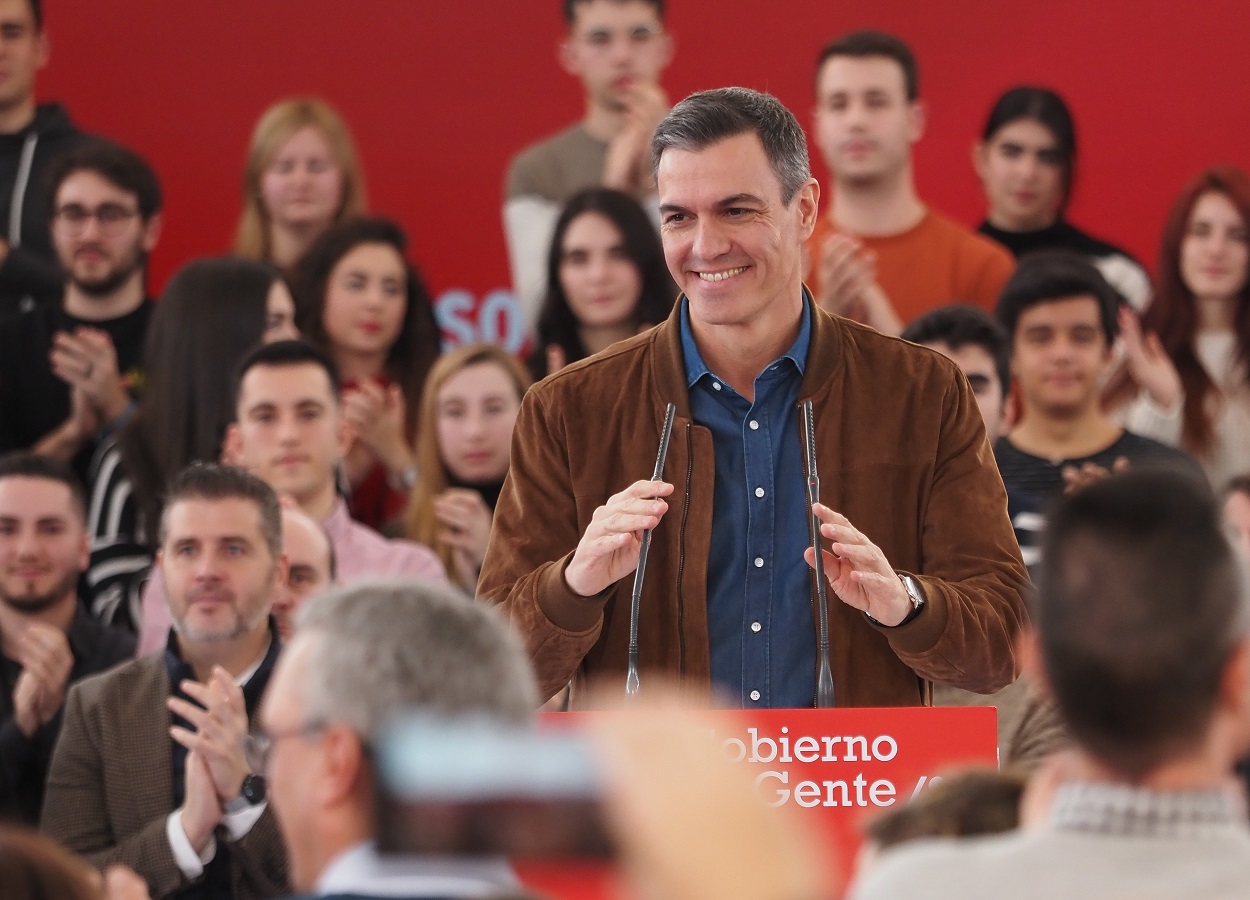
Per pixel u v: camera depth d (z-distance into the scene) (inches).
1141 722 113.9
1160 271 466.3
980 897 113.5
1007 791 132.8
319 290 456.4
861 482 225.6
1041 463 409.1
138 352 465.1
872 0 490.9
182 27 494.6
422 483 426.3
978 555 221.8
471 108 496.4
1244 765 233.3
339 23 496.7
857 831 175.9
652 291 443.5
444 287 494.6
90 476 444.8
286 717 124.5
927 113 486.3
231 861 299.6
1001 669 213.8
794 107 491.5
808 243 469.7
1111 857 113.4
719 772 84.2
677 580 224.7
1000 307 422.3
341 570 397.1
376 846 117.6
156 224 471.5
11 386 459.8
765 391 228.1
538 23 495.2
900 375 229.0
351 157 487.5
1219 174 462.0
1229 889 111.2
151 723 320.8
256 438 397.1
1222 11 483.5
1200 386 456.1
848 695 224.1
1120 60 485.1
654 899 81.7
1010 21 486.3
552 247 445.7
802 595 223.9
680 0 491.2
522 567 225.9
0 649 384.2
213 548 323.9
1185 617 113.4
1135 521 117.1
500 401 425.4
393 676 122.6
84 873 130.3
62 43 490.0
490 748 110.9
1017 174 476.7
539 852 103.0
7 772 353.7
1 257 470.6
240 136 494.6
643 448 228.2
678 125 217.3
